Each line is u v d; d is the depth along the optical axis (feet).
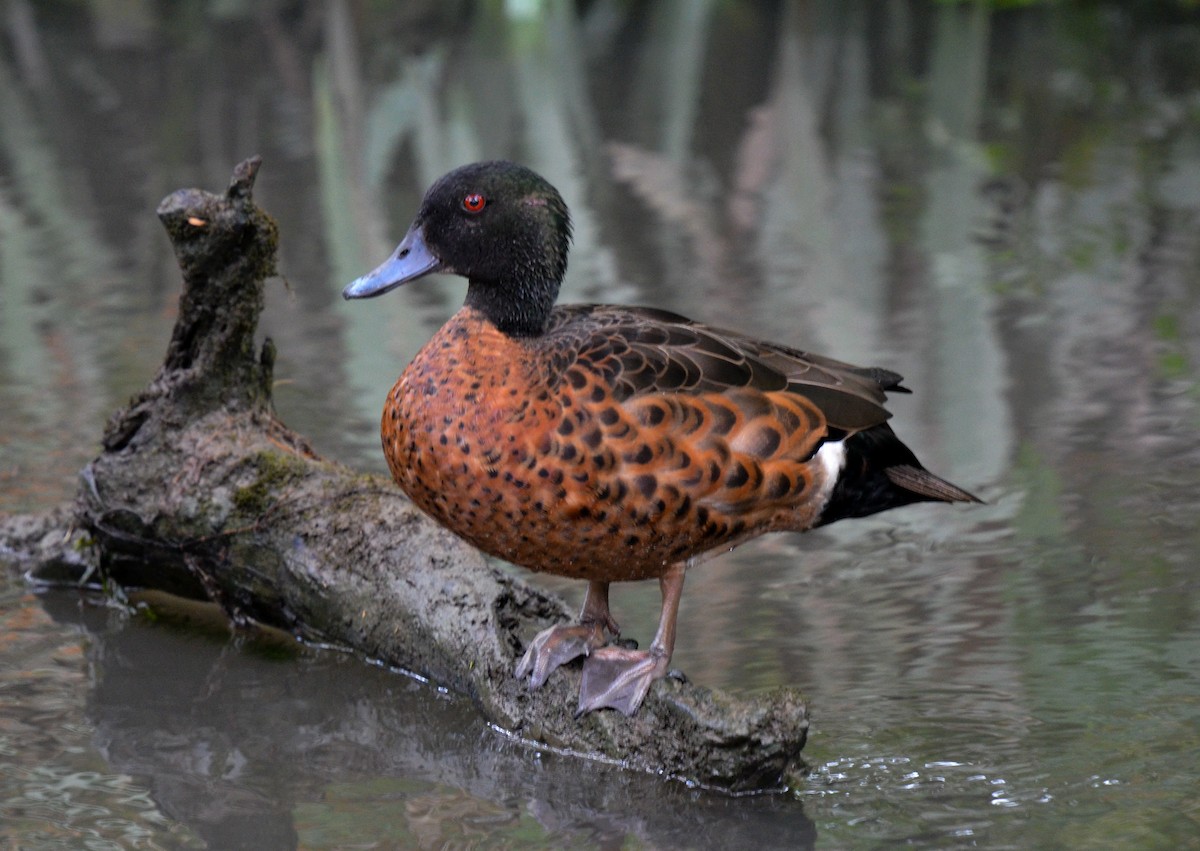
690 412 23.94
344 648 30.01
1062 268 52.37
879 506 26.45
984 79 81.15
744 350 25.58
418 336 46.34
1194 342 44.65
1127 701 25.88
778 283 51.06
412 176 65.16
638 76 81.56
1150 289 49.88
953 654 27.78
